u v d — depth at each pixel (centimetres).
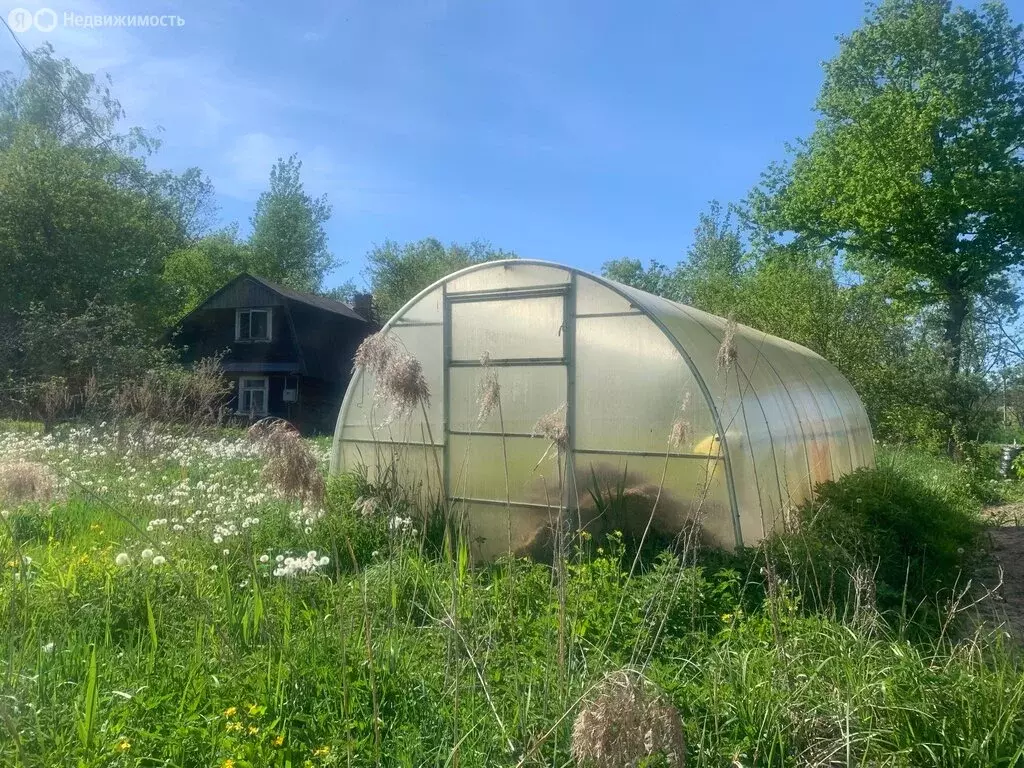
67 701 360
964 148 2514
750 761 331
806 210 2888
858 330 2097
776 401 859
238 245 4928
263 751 311
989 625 599
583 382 748
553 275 768
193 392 1558
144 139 3666
